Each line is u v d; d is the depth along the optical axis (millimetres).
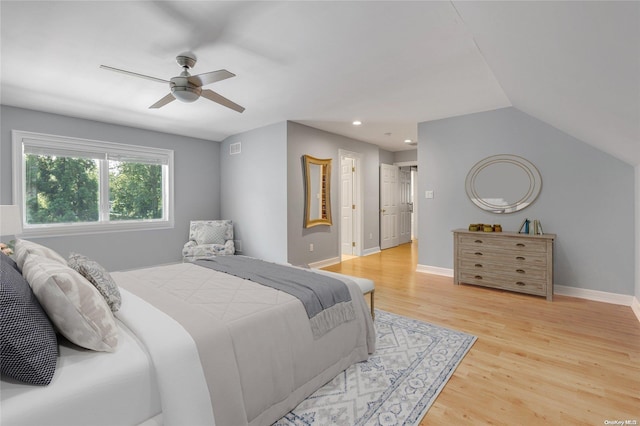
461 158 4281
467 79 3023
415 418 1569
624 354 2195
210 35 2227
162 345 1218
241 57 2561
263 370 1465
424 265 4699
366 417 1581
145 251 4742
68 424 965
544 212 3684
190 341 1265
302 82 3102
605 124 2270
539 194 3707
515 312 3025
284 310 1675
